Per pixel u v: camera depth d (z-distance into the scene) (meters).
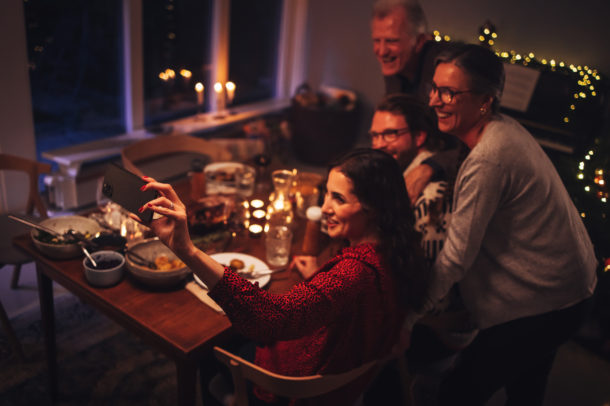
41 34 2.98
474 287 1.61
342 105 4.32
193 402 1.45
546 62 3.51
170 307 1.49
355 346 1.21
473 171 1.35
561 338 1.57
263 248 1.86
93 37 3.27
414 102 1.77
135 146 2.50
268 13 4.50
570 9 3.43
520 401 1.83
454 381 1.70
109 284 1.55
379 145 1.80
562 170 2.68
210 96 4.27
